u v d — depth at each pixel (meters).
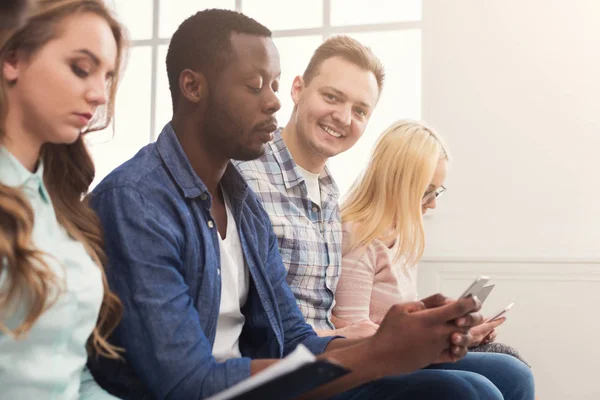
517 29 3.89
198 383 1.34
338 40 2.39
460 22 3.95
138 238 1.40
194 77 1.56
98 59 1.26
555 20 3.86
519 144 3.86
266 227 1.80
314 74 2.36
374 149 2.53
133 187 1.45
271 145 2.21
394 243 2.47
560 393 3.68
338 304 2.37
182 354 1.35
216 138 1.57
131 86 4.44
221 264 1.62
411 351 1.36
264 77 1.58
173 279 1.40
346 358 1.36
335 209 2.35
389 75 4.09
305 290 2.14
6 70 1.21
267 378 1.03
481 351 2.34
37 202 1.25
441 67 3.96
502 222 3.84
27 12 0.96
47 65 1.22
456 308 1.34
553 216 3.81
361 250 2.38
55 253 1.24
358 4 4.15
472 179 3.88
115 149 4.45
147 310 1.36
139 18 4.44
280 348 1.71
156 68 4.40
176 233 1.46
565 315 3.69
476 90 3.91
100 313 1.35
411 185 2.45
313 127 2.32
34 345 1.19
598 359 3.65
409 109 4.07
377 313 2.41
